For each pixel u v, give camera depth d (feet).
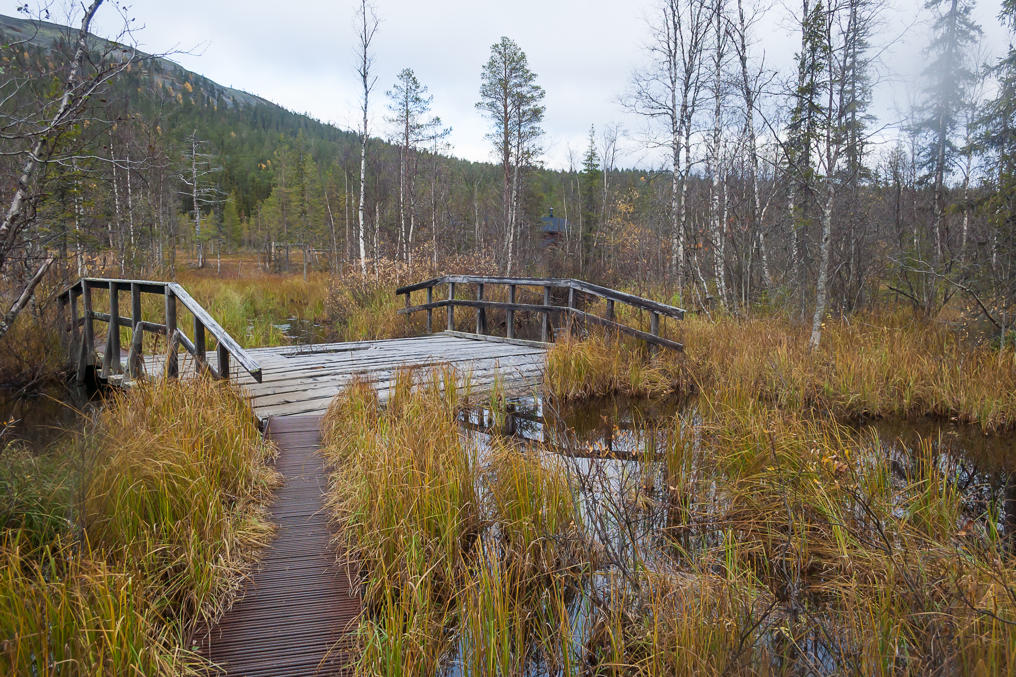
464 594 8.64
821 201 27.17
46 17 13.98
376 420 15.20
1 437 13.33
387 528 9.96
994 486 14.82
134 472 10.43
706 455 14.94
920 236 39.47
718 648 7.76
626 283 51.57
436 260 58.44
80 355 24.67
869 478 13.04
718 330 28.30
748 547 11.00
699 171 46.50
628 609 8.91
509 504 11.15
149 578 8.53
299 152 218.38
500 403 20.24
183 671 7.38
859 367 21.90
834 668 8.00
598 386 22.68
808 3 28.04
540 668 8.26
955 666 7.38
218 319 38.91
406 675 7.22
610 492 11.68
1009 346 24.31
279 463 14.33
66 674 6.73
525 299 41.83
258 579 9.68
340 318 47.73
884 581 9.33
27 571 8.86
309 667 7.68
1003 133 30.14
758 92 33.91
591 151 143.74
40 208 15.42
